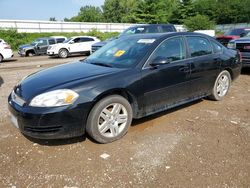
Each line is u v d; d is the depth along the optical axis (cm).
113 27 4381
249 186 272
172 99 441
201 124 428
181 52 452
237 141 368
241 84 718
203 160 320
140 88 385
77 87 334
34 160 325
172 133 395
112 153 339
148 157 328
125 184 277
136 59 400
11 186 276
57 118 320
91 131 350
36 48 2108
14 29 3238
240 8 5284
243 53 801
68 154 338
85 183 280
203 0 5762
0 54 1520
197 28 4394
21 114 328
